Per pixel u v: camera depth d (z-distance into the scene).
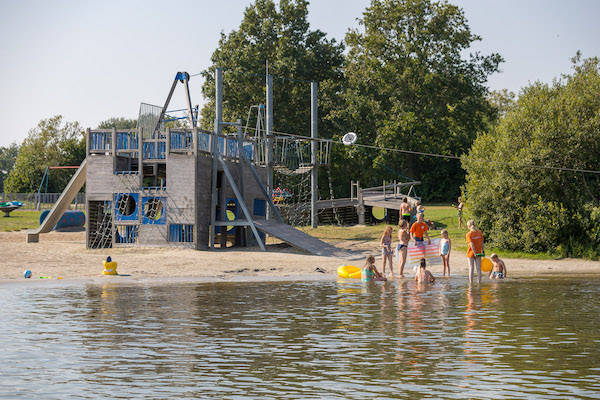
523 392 7.61
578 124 32.97
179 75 36.00
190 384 8.02
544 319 13.17
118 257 28.31
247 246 35.31
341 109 68.44
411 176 69.25
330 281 22.11
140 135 32.25
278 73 68.75
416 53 67.69
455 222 44.84
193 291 18.64
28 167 108.56
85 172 34.50
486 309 14.71
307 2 72.81
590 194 32.78
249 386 7.91
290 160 45.03
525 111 34.28
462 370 8.71
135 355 9.72
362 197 49.06
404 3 68.31
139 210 32.19
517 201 33.28
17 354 9.78
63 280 21.58
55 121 111.94
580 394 7.51
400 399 7.32
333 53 73.88
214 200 32.97
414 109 67.25
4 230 46.94
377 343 10.62
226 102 68.94
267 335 11.38
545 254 32.22
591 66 63.34
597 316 13.55
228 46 71.56
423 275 21.69
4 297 16.91
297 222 50.22
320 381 8.15
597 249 31.36
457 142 69.19
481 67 69.56
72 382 8.13
